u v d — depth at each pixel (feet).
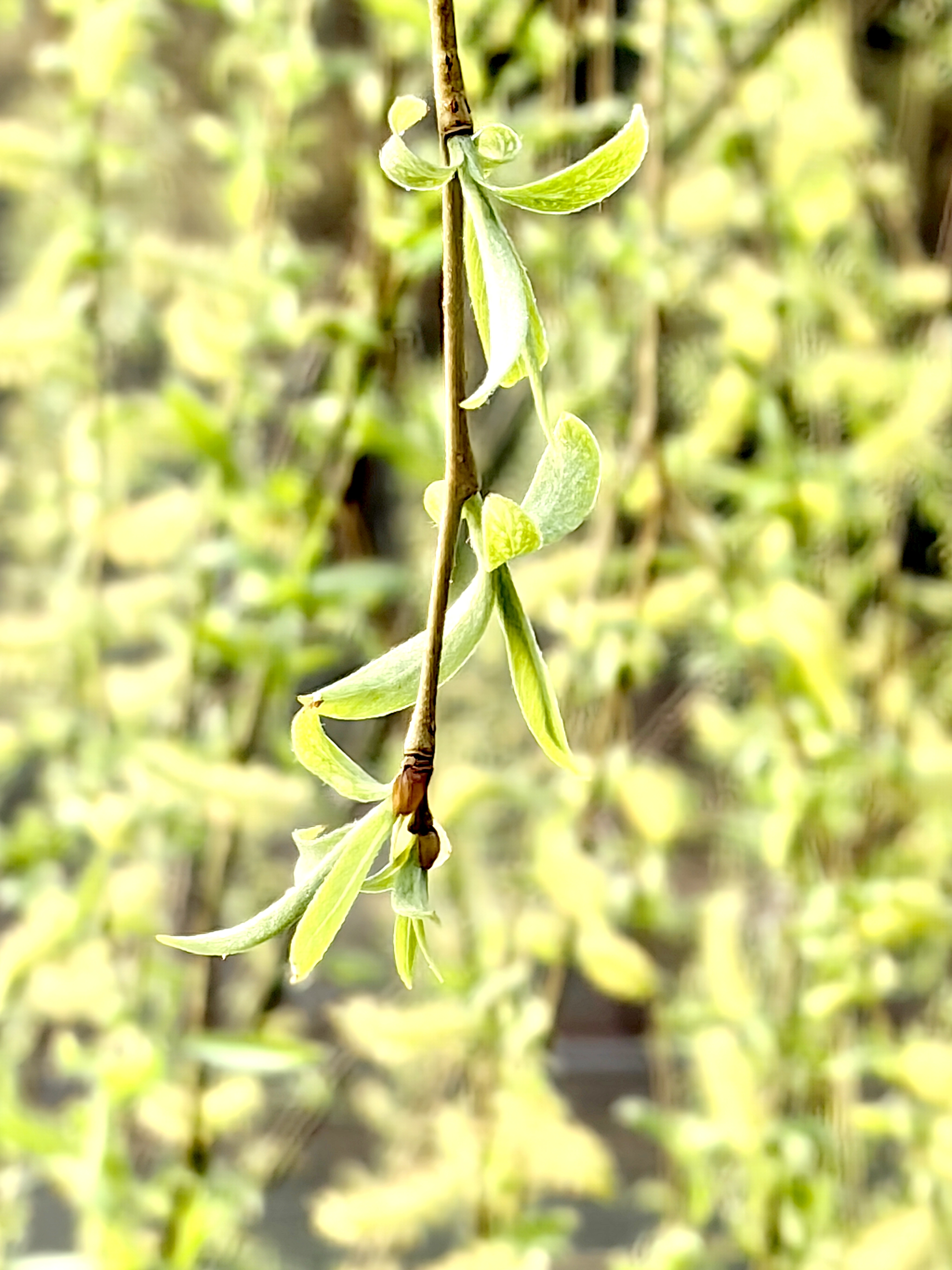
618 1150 4.32
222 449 2.48
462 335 0.91
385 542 3.10
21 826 2.94
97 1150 2.48
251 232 2.50
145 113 2.65
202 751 2.64
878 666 2.95
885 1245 2.50
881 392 2.69
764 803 2.83
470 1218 2.91
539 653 0.93
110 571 3.14
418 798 0.90
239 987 3.35
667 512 2.46
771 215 2.64
